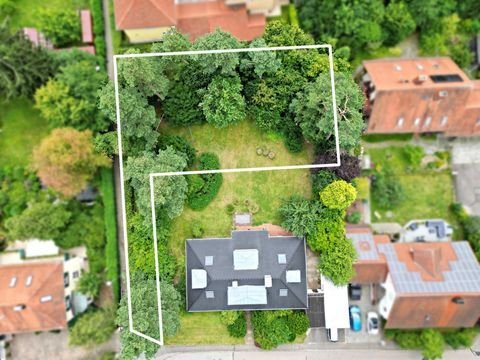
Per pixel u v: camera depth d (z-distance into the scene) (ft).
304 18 126.93
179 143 97.60
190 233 99.45
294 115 97.50
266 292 95.61
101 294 130.62
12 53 113.29
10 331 117.91
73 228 129.29
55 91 119.03
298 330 99.71
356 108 95.30
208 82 95.61
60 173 117.50
